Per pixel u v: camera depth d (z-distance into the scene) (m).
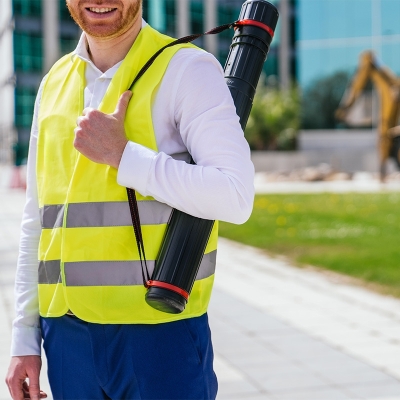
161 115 2.04
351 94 30.05
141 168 1.94
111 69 2.13
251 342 5.82
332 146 45.06
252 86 2.16
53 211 2.15
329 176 31.92
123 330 2.06
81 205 2.07
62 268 2.08
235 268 9.70
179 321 2.09
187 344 2.09
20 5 45.31
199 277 2.14
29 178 2.35
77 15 2.11
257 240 12.53
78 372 2.12
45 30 46.31
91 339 2.08
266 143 42.00
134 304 2.04
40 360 2.29
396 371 5.03
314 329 6.24
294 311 6.95
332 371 5.03
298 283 8.49
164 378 2.06
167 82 2.04
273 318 6.66
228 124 2.00
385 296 7.64
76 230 2.07
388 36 45.31
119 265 2.05
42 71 46.47
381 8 45.38
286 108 41.81
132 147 1.96
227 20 49.66
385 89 28.62
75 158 2.12
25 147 46.16
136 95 2.05
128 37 2.14
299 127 43.75
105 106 2.08
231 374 4.98
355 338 5.93
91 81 2.19
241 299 7.55
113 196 2.04
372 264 9.50
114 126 1.97
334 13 46.09
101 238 2.05
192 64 2.03
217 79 2.05
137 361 2.05
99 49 2.16
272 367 5.14
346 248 11.18
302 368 5.11
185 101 2.01
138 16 2.16
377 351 5.54
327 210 17.98
